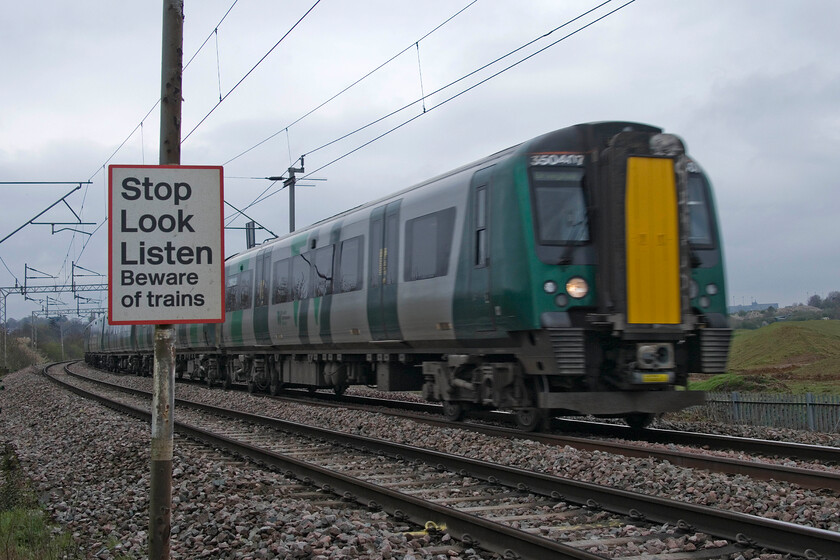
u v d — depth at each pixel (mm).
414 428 12320
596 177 10477
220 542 6215
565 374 10078
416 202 13148
